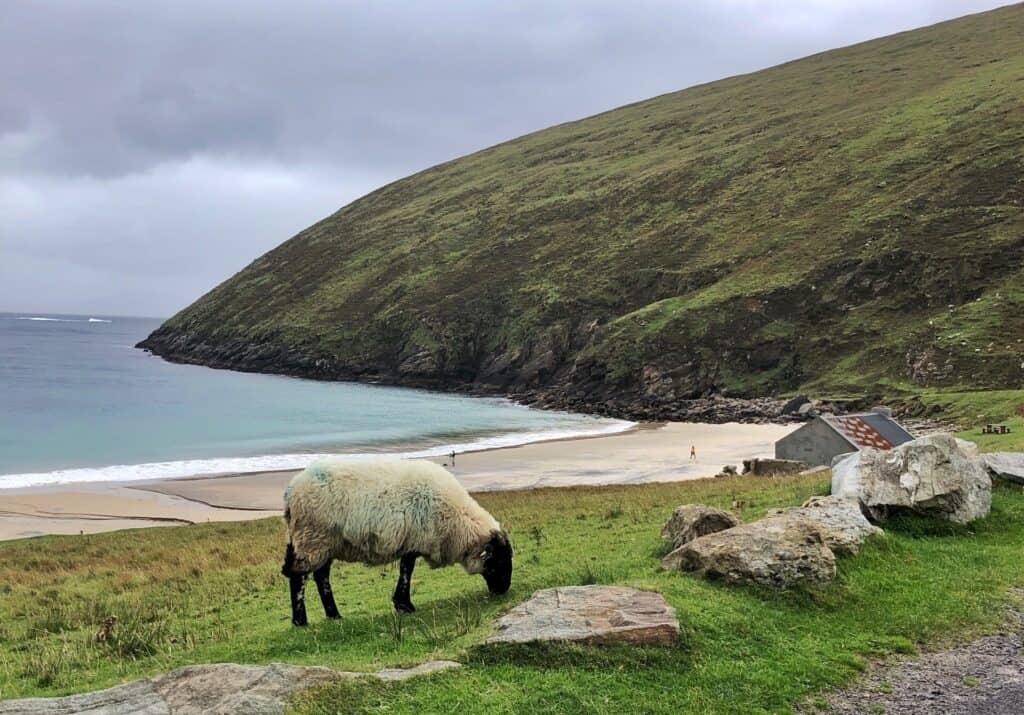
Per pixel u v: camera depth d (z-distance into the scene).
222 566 21.19
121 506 44.41
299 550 11.34
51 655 11.95
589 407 103.56
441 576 15.41
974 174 121.50
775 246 127.19
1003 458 18.92
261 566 20.08
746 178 159.25
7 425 80.50
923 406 73.44
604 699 7.47
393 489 11.40
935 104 158.12
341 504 11.22
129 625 13.41
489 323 139.38
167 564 22.62
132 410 95.62
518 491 41.81
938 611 10.67
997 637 9.98
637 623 8.77
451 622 10.67
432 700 7.12
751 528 11.88
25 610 16.97
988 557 13.25
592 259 148.50
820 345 101.38
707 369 104.00
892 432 43.19
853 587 11.11
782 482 26.38
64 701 7.20
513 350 128.88
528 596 11.84
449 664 7.88
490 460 62.06
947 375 84.69
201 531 31.48
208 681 7.32
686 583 10.75
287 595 15.69
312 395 118.00
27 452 66.31
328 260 191.62
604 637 8.44
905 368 89.75
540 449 68.69
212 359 167.12
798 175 150.25
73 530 38.00
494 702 7.17
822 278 112.19
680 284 128.88
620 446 70.75
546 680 7.68
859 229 120.06
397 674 7.62
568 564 14.78
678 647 8.61
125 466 59.81
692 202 158.62
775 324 107.50
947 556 13.15
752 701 7.80
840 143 156.12
